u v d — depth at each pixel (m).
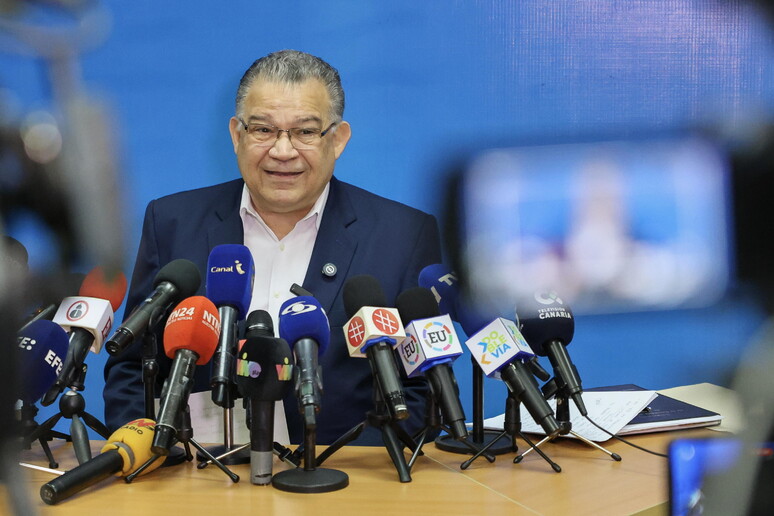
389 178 3.28
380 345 1.66
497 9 2.97
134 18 3.24
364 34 3.27
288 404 2.40
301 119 2.48
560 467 1.73
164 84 3.28
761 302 0.59
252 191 2.59
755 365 0.58
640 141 0.61
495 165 0.65
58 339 1.62
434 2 3.12
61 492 1.47
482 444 1.90
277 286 2.65
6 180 0.39
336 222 2.66
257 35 3.29
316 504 1.47
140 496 1.52
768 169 0.58
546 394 1.85
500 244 0.65
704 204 0.59
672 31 1.77
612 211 0.61
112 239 0.40
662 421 2.05
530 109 2.78
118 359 2.39
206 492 1.55
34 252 0.41
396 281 2.59
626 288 0.62
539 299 1.86
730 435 0.61
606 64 2.17
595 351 3.20
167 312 1.86
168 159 3.30
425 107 3.21
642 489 1.58
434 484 1.62
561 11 2.63
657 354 2.99
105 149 0.39
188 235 2.62
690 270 0.59
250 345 1.57
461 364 3.32
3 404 0.56
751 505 0.59
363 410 2.45
